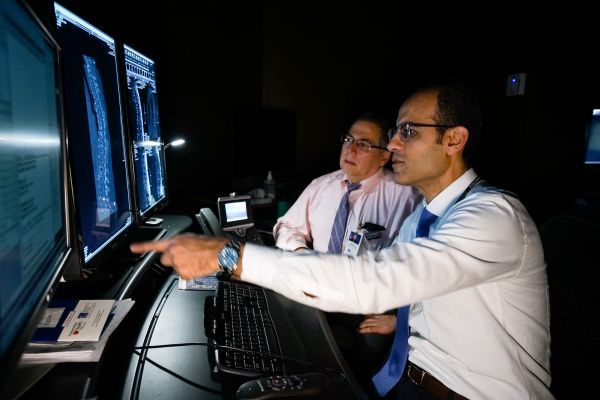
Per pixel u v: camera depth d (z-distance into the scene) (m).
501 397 0.94
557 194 2.91
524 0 2.83
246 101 2.83
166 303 1.04
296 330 1.01
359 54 3.44
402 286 0.73
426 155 1.04
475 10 3.21
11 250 0.46
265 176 2.68
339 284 0.73
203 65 2.42
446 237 0.81
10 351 0.39
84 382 0.62
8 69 0.48
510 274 0.87
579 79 2.72
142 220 1.24
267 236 2.06
